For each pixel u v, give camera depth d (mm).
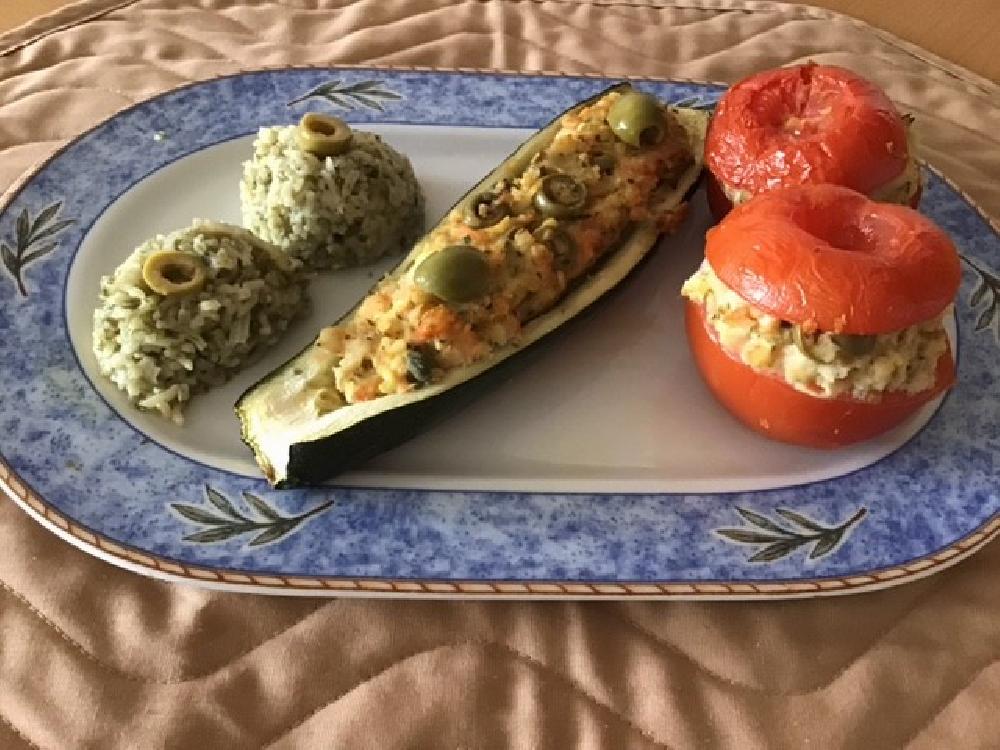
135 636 229
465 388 259
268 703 222
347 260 302
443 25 386
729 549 248
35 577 236
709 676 231
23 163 329
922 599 247
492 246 269
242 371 278
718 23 397
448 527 247
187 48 373
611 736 220
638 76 373
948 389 275
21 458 249
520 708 224
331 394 258
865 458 270
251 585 230
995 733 224
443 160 335
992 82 384
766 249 247
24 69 362
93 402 262
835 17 401
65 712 217
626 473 267
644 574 240
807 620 241
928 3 412
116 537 236
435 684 226
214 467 255
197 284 266
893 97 374
